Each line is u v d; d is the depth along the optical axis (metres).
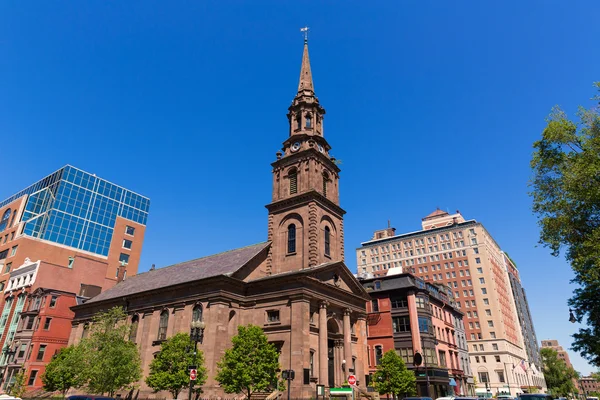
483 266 107.50
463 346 73.31
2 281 76.62
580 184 28.66
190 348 28.75
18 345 58.91
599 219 29.22
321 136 51.34
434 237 118.88
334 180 51.12
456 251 113.25
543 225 31.56
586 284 31.64
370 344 57.56
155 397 38.56
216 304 38.06
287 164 49.72
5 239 87.38
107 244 99.00
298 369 34.06
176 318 41.12
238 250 50.94
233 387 30.41
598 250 27.00
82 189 97.94
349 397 34.50
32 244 82.50
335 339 41.38
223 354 36.62
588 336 32.09
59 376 41.97
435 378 52.62
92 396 24.05
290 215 46.00
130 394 40.62
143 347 42.31
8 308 68.56
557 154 31.59
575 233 30.06
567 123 30.77
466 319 105.31
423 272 116.94
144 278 59.12
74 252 90.50
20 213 90.00
